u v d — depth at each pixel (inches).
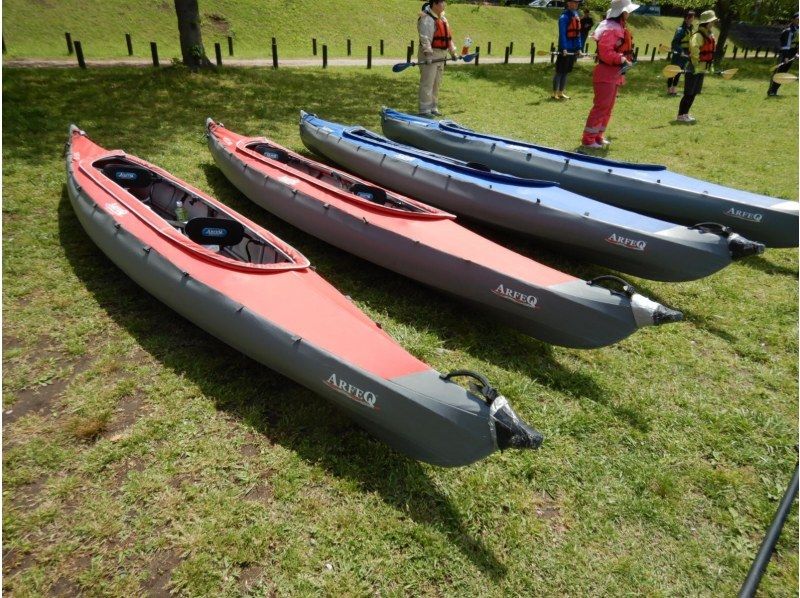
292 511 119.0
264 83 504.1
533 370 172.7
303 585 104.6
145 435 133.4
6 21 680.4
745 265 251.6
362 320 148.3
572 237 224.8
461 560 113.0
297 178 239.1
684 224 263.4
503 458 138.3
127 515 114.7
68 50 655.8
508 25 1154.7
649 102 568.4
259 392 151.4
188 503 118.3
